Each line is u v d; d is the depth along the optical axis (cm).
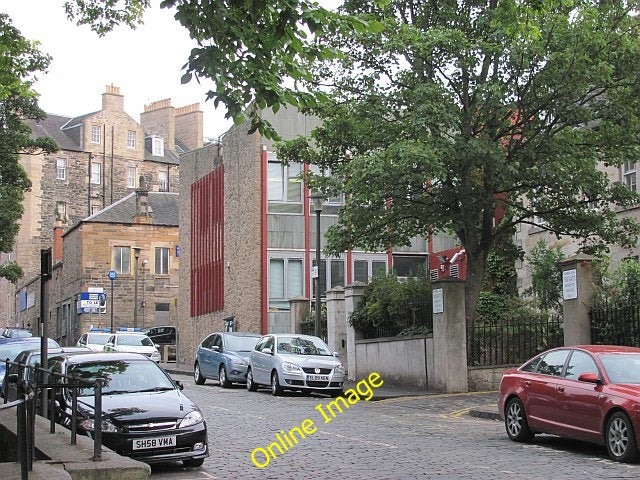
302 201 3912
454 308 2373
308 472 1128
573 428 1280
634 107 2275
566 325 2142
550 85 2155
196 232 4656
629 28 2294
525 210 2469
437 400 2178
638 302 2011
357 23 1148
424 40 2184
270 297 3834
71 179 7669
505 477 1067
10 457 1138
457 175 2312
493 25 1791
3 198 3631
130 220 6038
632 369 1272
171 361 5144
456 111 2220
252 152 3881
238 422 1705
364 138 2400
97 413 975
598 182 2359
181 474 1130
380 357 2706
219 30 1145
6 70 2245
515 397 1428
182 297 4862
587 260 2127
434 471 1117
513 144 2348
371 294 2825
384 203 2409
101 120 7869
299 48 1173
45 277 1354
